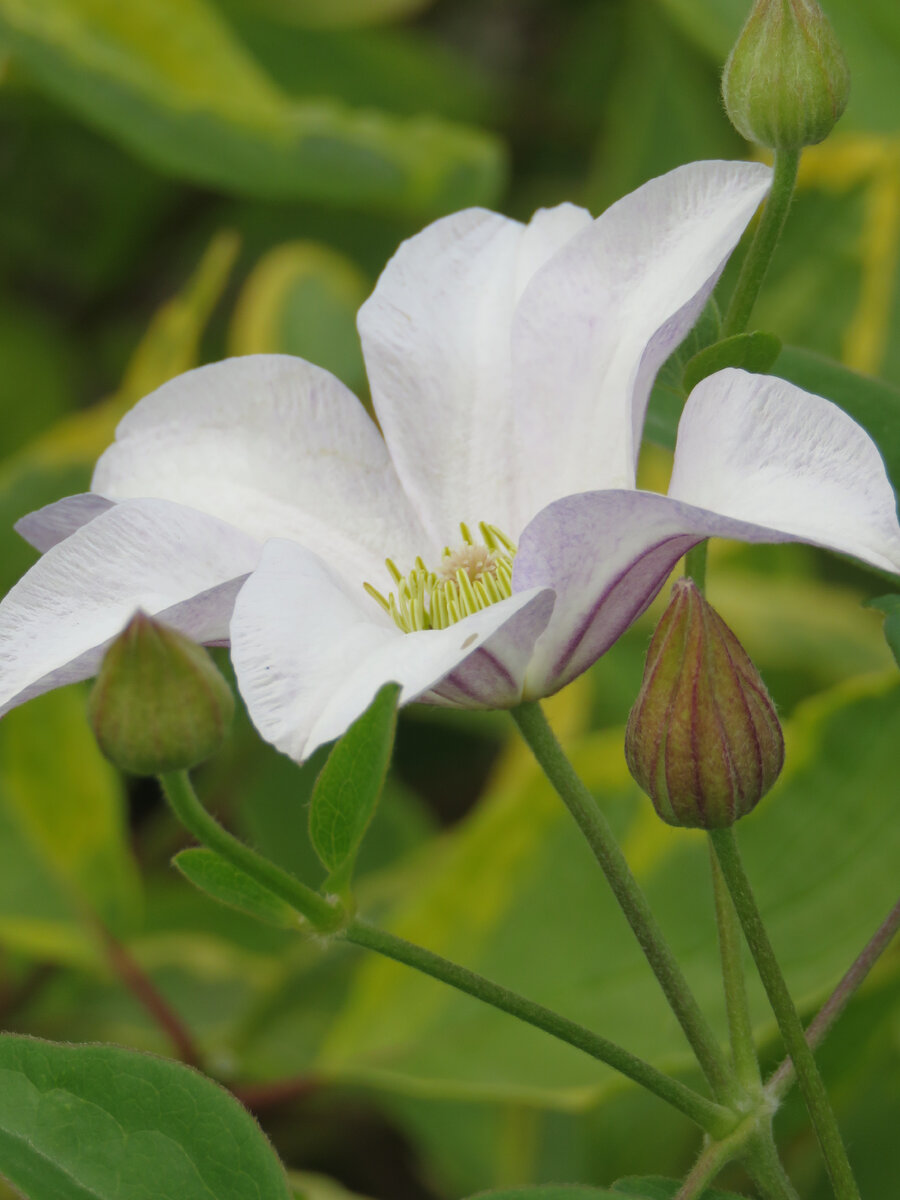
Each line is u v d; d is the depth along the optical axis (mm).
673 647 355
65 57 581
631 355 382
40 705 530
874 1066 465
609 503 351
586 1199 346
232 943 551
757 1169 365
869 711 453
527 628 361
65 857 525
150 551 374
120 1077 364
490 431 399
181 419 396
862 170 524
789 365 400
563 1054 462
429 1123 498
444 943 476
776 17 369
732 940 373
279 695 349
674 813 358
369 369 400
